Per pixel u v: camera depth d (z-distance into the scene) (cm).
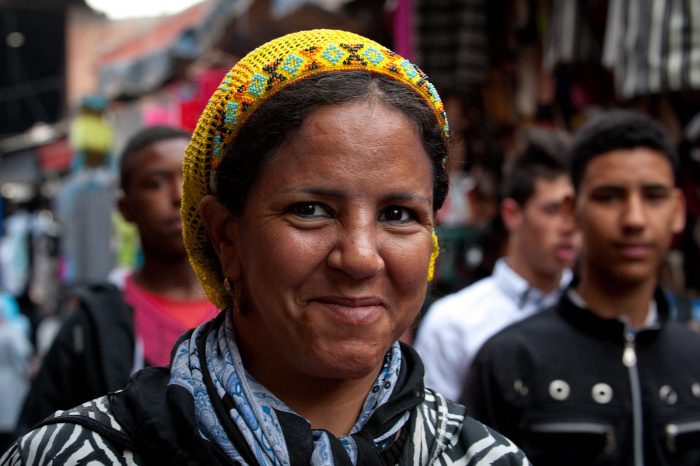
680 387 159
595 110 274
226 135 77
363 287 72
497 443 87
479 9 315
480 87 347
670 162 160
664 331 166
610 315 162
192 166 84
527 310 218
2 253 771
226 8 393
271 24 366
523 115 316
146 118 495
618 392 157
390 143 72
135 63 515
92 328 167
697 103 244
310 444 76
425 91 79
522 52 314
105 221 502
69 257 513
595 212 160
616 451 154
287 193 71
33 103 970
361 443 77
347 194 71
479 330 215
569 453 154
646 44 206
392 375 84
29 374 476
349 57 75
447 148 85
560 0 256
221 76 386
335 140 70
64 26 905
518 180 223
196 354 81
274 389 81
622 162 156
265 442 75
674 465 155
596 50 253
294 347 73
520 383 161
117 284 193
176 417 74
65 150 737
